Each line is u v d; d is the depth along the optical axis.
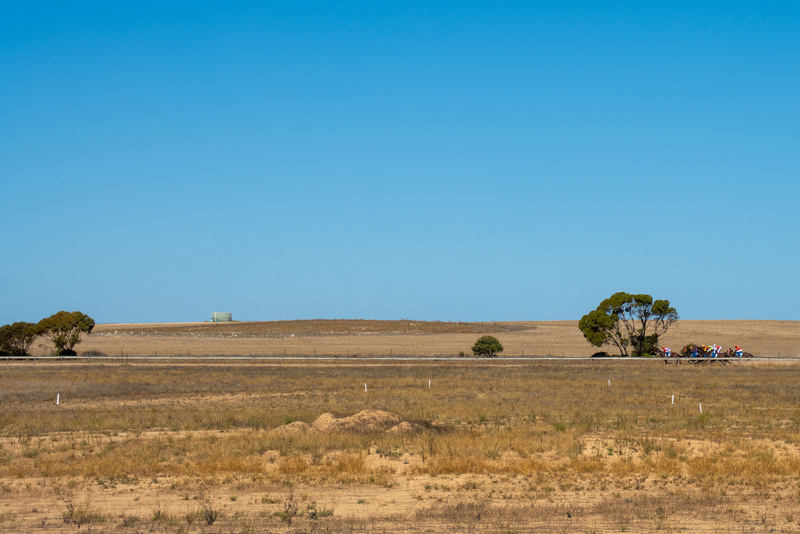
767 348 100.38
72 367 63.59
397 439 24.50
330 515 15.77
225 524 14.96
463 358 75.50
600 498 17.45
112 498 17.41
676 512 16.02
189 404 37.41
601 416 31.39
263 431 26.78
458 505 16.41
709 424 29.08
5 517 15.64
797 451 23.08
